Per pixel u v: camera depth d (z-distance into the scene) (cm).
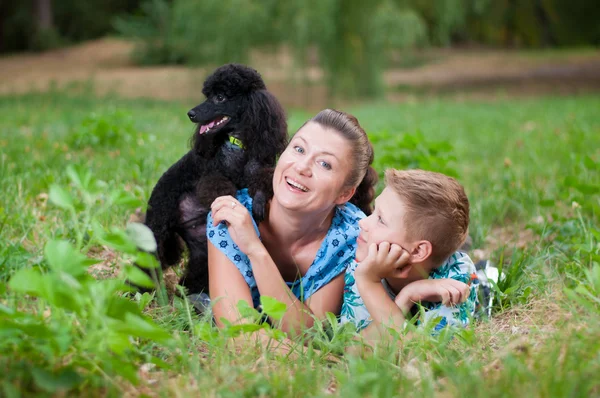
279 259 344
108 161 638
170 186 349
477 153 867
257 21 1633
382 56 1895
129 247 230
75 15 3734
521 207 553
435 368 266
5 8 3562
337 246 337
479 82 2464
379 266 308
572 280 358
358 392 238
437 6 1898
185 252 391
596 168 541
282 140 340
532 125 1156
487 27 3703
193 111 329
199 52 1703
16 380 228
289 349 295
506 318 340
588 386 229
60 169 599
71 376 226
